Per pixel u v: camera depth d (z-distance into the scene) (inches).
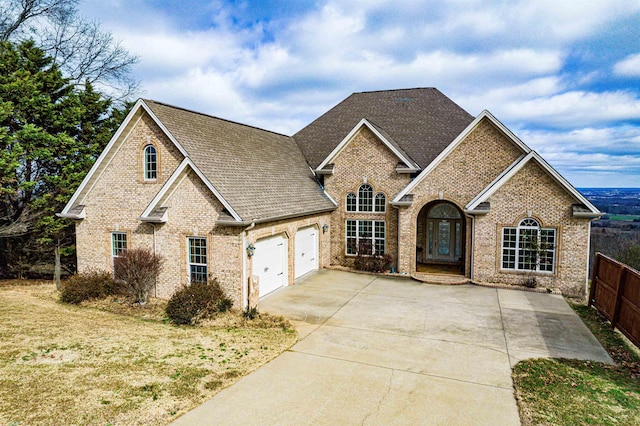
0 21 941.2
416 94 1055.0
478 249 733.9
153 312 577.6
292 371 371.6
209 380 348.2
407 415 295.9
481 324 515.8
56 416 279.6
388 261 833.5
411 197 786.8
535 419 291.0
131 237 661.3
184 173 597.0
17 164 714.2
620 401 319.3
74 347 415.2
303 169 926.4
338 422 285.4
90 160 877.2
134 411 291.9
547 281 692.1
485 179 744.3
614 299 508.7
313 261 850.8
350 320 532.4
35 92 783.1
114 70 1141.1
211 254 585.3
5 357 379.9
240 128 837.8
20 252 936.3
